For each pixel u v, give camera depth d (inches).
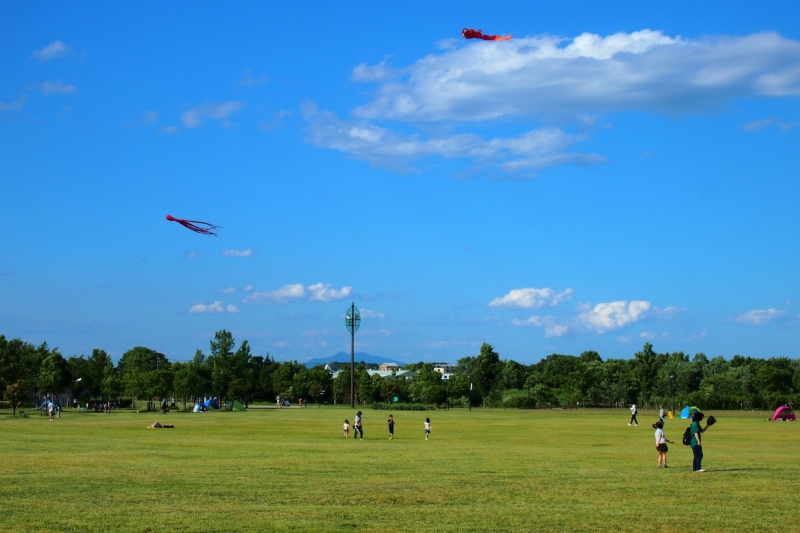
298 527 801.6
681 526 820.6
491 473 1333.7
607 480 1216.8
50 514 874.1
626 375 6722.4
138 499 992.9
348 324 6958.7
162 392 6412.4
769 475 1289.4
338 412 5723.4
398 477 1262.3
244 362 7239.2
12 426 3238.2
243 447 2007.9
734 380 7091.5
